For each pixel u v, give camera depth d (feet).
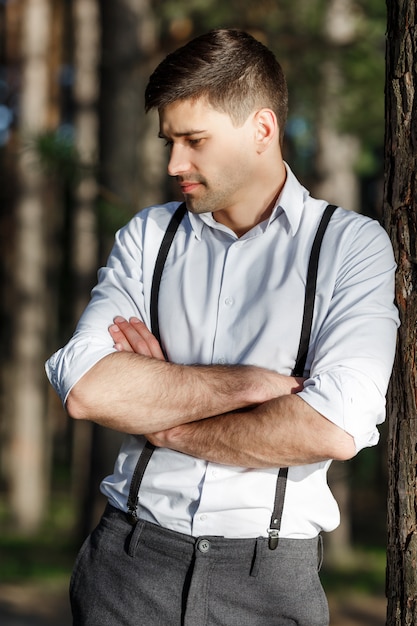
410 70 8.91
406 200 8.93
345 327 8.16
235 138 8.30
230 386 8.19
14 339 61.11
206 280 8.62
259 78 8.35
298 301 8.31
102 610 8.27
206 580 7.97
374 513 68.80
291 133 51.08
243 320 8.41
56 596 39.19
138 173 30.04
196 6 34.09
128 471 8.45
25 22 54.29
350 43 28.48
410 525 8.91
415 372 8.91
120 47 29.78
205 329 8.50
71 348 8.63
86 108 51.55
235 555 7.98
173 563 8.09
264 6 27.55
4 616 34.91
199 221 8.75
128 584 8.19
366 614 37.22
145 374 8.34
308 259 8.40
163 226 9.04
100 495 33.91
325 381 7.93
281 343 8.29
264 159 8.47
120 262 9.17
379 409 7.99
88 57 51.60
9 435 68.39
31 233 59.82
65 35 59.93
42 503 62.28
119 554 8.30
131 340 8.69
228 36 8.31
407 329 8.94
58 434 100.32
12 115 57.00
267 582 7.97
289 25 29.76
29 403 60.44
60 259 80.79
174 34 29.17
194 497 8.09
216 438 8.06
